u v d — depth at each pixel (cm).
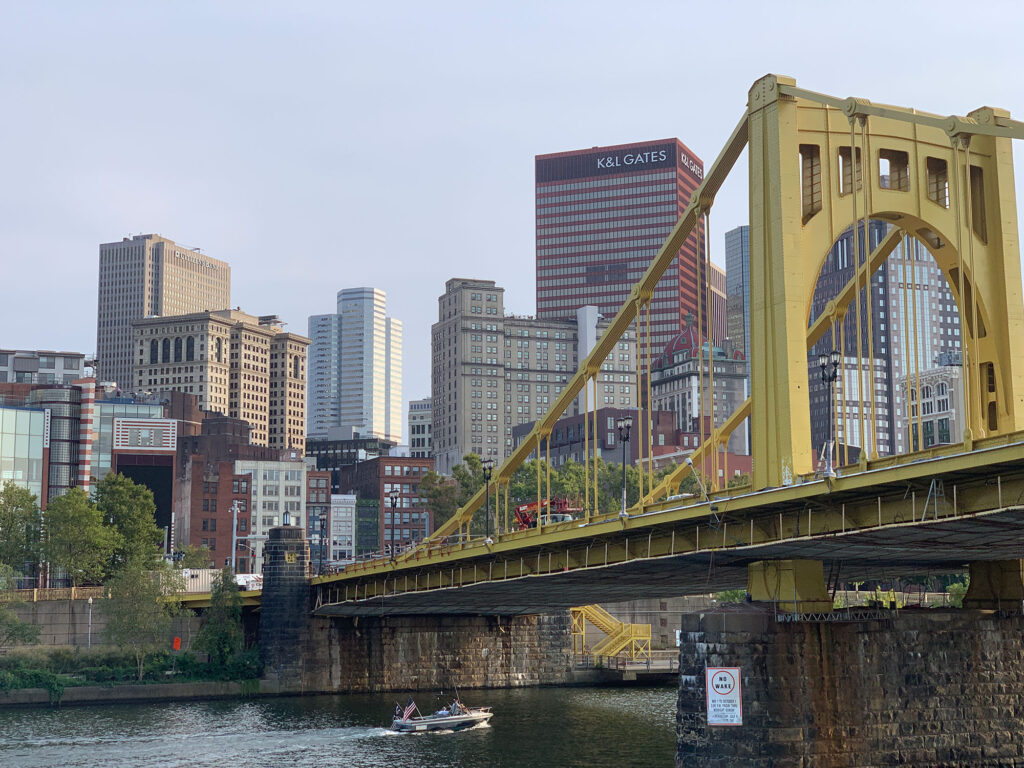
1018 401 7644
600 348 9906
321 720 11919
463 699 13950
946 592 15412
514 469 11156
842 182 7962
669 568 8906
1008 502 5781
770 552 7438
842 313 8806
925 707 7738
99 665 14238
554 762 9375
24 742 10350
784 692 7388
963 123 6825
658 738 10562
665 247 9119
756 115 7762
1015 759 7950
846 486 6366
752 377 7556
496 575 10556
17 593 15000
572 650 16350
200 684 14012
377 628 14988
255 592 15100
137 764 9288
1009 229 7875
